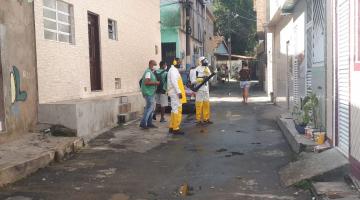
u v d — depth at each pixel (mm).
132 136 11336
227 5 55219
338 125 7496
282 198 6148
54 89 10781
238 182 7023
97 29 13828
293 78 13945
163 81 13898
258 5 29125
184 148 9852
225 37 55719
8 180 6898
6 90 8703
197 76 13703
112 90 14906
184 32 28297
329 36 8156
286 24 16188
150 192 6543
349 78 6758
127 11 16438
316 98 9406
